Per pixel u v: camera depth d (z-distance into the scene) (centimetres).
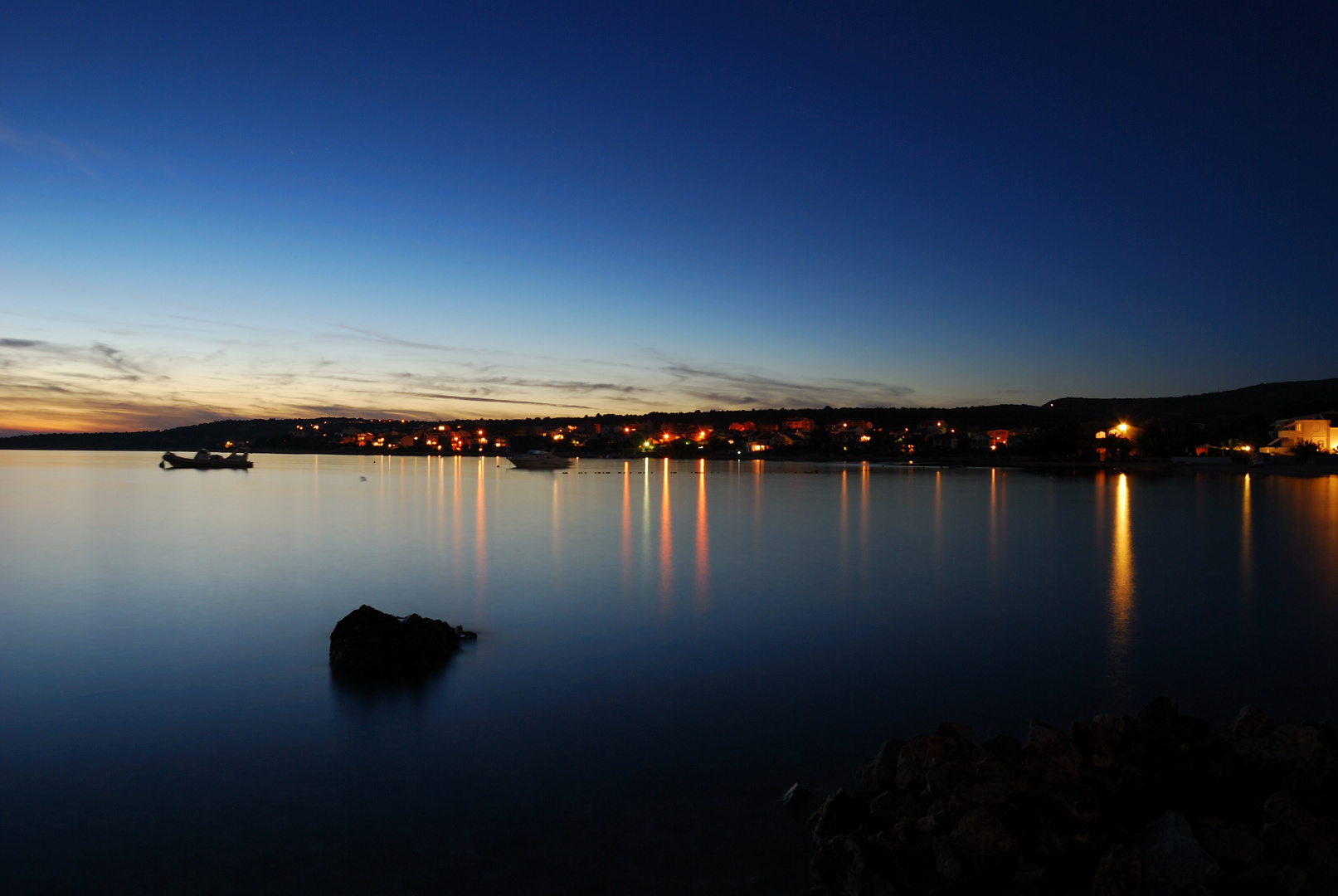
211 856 645
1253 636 1389
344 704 1017
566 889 596
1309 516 3819
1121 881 495
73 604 1688
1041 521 3681
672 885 601
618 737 905
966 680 1126
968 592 1831
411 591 1852
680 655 1264
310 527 3469
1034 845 539
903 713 990
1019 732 925
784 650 1298
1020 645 1334
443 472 11581
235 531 3281
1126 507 4434
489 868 628
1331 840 521
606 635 1401
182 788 772
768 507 4712
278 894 591
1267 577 2056
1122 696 1057
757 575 2106
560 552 2606
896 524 3569
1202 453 10775
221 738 902
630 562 2359
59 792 762
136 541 2900
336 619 1536
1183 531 3206
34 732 922
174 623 1498
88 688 1088
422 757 845
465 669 1182
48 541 2895
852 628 1455
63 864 634
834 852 571
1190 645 1328
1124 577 2048
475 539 2986
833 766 823
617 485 7638
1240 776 625
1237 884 486
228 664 1209
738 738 903
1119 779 632
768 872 620
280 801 745
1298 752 615
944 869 532
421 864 634
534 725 945
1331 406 10569
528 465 12681
